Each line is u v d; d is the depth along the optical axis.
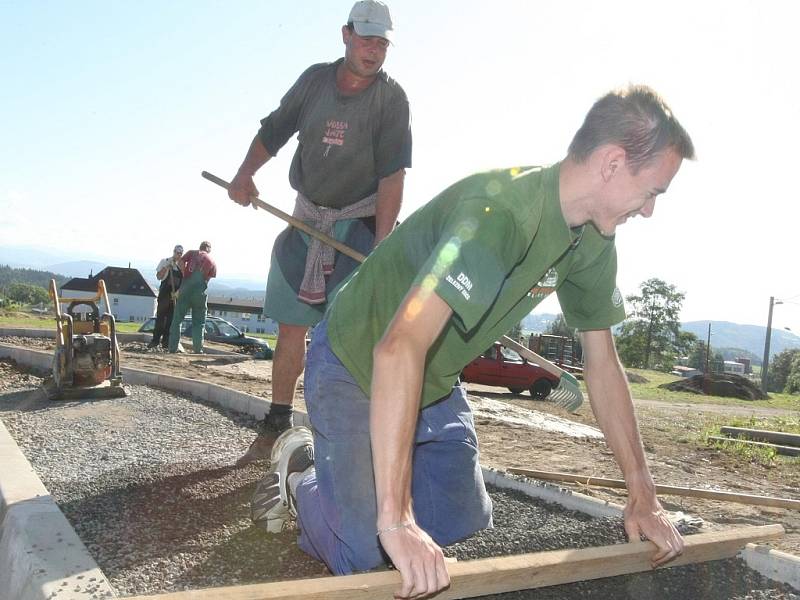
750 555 2.78
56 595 2.05
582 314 2.75
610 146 2.03
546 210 2.12
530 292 2.40
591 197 2.11
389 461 1.87
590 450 5.82
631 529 2.65
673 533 2.59
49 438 4.87
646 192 2.07
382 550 2.28
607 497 4.02
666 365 85.00
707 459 6.70
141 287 113.62
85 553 2.36
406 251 2.31
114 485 3.64
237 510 3.30
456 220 2.02
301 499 2.63
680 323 85.81
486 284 1.94
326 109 4.00
